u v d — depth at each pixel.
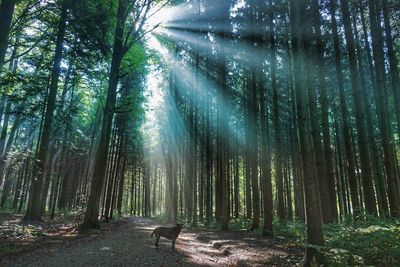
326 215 12.98
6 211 30.05
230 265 10.02
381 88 13.81
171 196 33.00
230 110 24.34
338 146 22.19
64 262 8.98
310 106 9.59
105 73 22.50
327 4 16.77
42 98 20.89
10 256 9.51
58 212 31.88
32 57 21.61
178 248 12.87
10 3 10.44
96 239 14.15
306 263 8.51
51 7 18.62
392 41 15.23
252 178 19.06
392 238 8.34
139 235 16.41
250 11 18.98
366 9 16.39
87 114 35.81
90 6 17.84
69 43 20.23
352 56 14.32
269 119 22.80
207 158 27.23
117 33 18.81
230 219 27.14
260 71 17.92
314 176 8.93
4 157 27.64
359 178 22.39
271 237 15.75
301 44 9.56
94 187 18.08
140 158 45.34
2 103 26.94
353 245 9.09
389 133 13.90
